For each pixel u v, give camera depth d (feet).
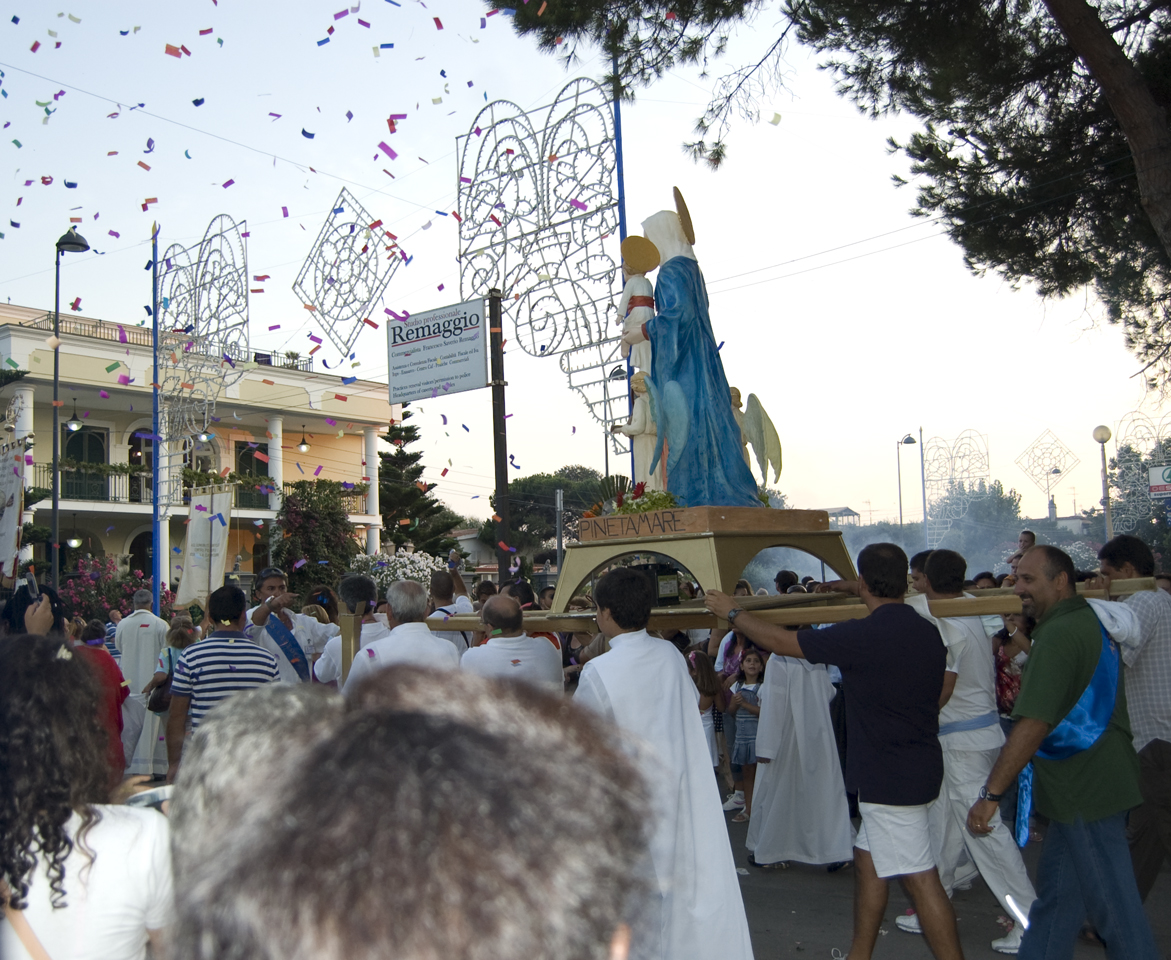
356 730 2.24
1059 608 11.05
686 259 17.04
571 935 2.02
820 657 11.78
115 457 81.15
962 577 14.66
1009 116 31.42
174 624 22.63
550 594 26.17
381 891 1.88
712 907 10.68
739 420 17.08
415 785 2.05
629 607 11.38
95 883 5.74
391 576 80.64
